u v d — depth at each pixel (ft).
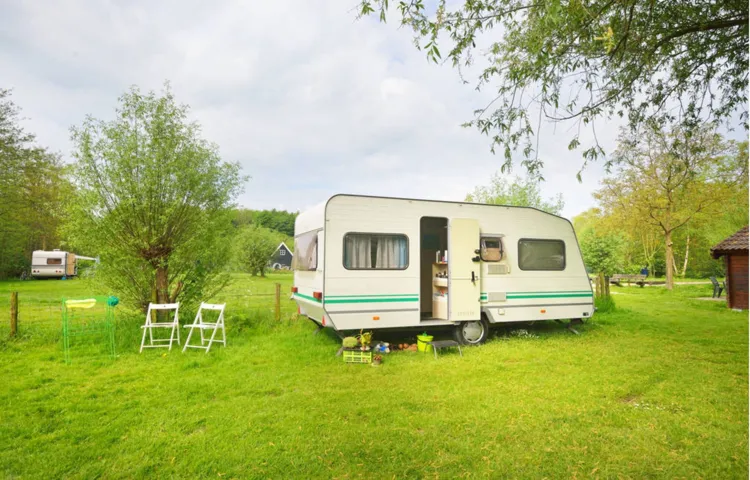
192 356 22.03
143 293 27.32
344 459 11.08
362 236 23.24
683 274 117.50
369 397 15.88
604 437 12.42
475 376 18.72
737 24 18.81
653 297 60.08
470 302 25.16
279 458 11.08
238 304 37.04
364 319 22.98
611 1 17.31
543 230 28.07
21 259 91.09
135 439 12.18
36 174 83.46
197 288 28.37
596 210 91.09
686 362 21.18
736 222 80.12
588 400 15.58
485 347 24.72
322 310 22.59
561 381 17.88
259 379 18.02
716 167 73.82
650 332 30.14
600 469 10.60
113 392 16.40
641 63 20.56
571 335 28.84
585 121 21.22
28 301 45.14
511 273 26.84
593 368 20.06
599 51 20.52
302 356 22.13
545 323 33.40
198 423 13.55
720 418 13.89
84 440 12.24
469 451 11.50
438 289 26.50
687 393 16.38
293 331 28.17
